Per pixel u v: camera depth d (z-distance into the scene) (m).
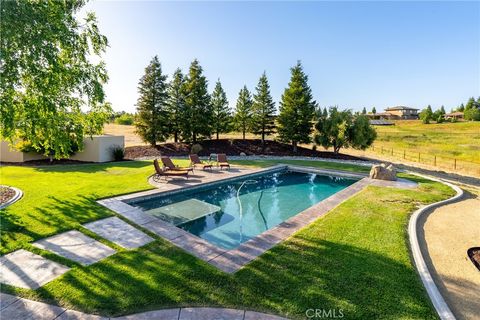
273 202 11.09
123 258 4.96
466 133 50.25
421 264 5.00
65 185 10.46
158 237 5.98
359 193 10.50
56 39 6.41
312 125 24.64
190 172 14.49
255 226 8.34
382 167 13.45
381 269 4.77
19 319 3.30
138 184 11.02
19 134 7.95
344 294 4.00
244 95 27.47
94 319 3.35
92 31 7.70
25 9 5.39
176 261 4.90
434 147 31.31
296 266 4.80
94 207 7.82
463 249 5.81
